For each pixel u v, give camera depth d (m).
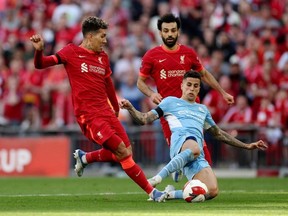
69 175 48.00
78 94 27.16
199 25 60.53
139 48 57.75
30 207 25.14
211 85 30.95
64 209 24.23
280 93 50.47
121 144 26.47
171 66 30.03
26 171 48.25
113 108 28.55
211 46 57.69
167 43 30.09
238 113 50.09
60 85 53.00
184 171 27.39
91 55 27.44
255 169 47.19
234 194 31.33
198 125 27.64
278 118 50.03
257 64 54.06
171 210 23.56
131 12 62.41
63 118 52.56
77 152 28.88
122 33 59.47
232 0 61.03
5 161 48.38
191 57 30.30
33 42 26.34
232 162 47.31
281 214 22.45
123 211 23.28
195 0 61.28
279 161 47.25
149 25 59.94
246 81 52.88
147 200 27.52
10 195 31.20
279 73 53.06
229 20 59.62
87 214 22.45
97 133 26.72
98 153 28.50
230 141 28.19
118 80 55.22
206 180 26.75
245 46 57.56
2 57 57.81
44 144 48.31
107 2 62.66
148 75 30.28
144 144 47.97
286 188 35.59
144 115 27.27
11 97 53.31
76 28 59.59
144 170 47.97
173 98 27.94
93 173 48.97
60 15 60.91
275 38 57.16
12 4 62.03
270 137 47.22
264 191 33.28
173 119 27.69
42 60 26.75
